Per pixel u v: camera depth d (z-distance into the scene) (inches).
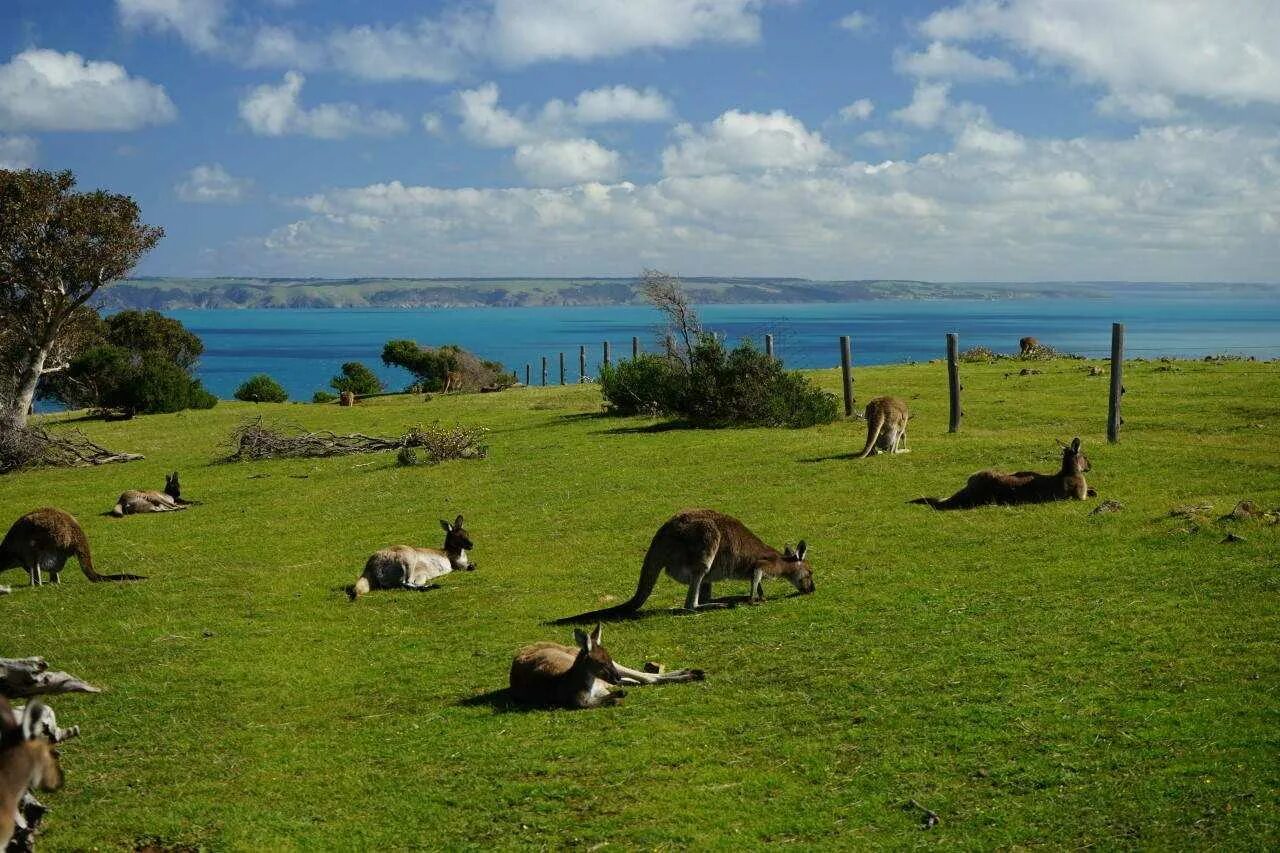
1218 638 392.8
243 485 1055.6
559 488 885.2
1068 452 663.8
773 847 272.2
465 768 332.5
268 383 2322.8
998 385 1354.6
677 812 294.0
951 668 389.4
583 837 284.2
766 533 653.3
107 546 781.9
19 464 1274.6
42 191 1752.0
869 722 347.3
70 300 1969.7
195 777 339.3
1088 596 461.1
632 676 391.5
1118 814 275.0
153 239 1862.7
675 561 494.0
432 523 790.5
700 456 975.0
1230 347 4918.8
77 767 349.4
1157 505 623.5
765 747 334.3
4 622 557.6
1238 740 307.0
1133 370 1429.6
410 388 2549.2
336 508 887.1
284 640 500.1
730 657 425.4
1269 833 257.8
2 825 246.8
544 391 1927.9
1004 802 287.1
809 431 1084.5
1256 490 649.6
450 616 528.1
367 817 303.6
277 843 289.3
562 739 349.4
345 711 396.5
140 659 477.1
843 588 514.6
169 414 1909.4
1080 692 354.6
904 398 1280.8
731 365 1189.7
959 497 685.9
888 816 285.1
